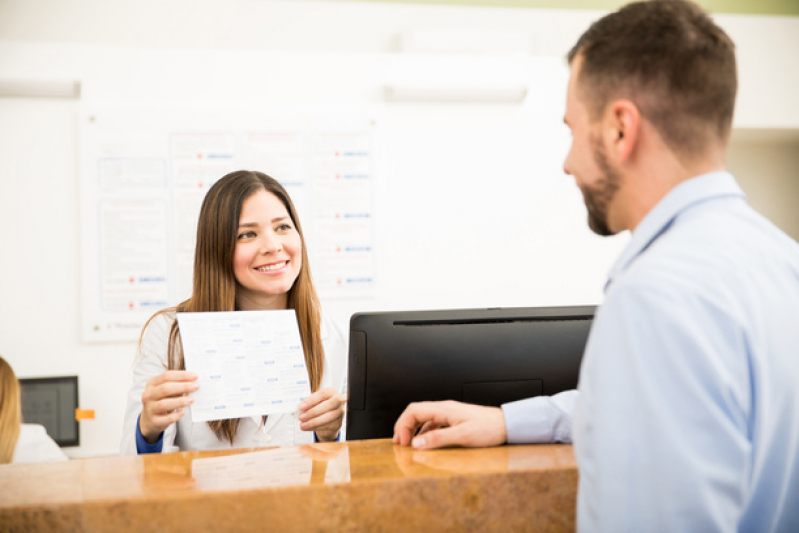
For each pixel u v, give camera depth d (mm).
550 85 2975
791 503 693
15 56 2582
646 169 756
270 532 674
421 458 823
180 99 2709
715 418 597
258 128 2766
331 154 2822
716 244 683
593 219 838
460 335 1090
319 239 2816
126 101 2666
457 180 2924
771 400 649
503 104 2953
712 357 607
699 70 723
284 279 1553
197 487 691
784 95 3080
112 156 2646
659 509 595
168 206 2693
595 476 632
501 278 2955
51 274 2604
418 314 1100
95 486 706
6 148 2576
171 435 1434
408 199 2885
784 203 3434
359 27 2877
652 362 615
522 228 2971
